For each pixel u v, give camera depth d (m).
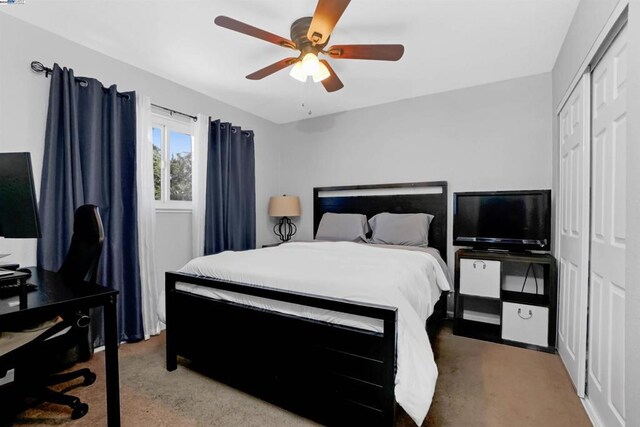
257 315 1.68
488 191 2.83
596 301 1.62
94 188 2.29
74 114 2.18
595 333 1.62
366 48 1.86
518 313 2.49
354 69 2.72
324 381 1.48
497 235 2.74
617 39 1.41
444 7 1.90
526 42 2.28
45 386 1.66
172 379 1.94
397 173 3.50
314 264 1.94
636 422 1.09
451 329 2.85
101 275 2.34
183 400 1.72
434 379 1.28
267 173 4.22
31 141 2.07
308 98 3.44
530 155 2.83
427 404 1.22
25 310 1.10
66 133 2.14
